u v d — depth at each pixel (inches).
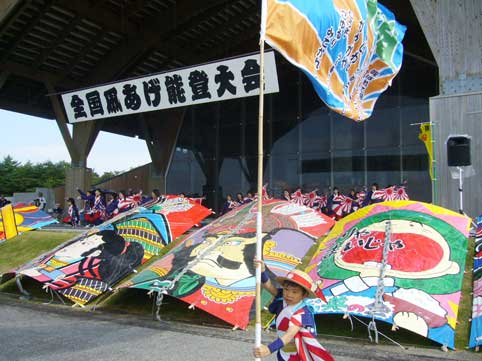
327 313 211.3
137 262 326.6
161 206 400.5
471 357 181.2
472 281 242.7
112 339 223.0
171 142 824.3
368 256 241.8
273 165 729.0
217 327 237.5
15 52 669.3
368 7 255.1
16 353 203.8
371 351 191.3
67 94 519.5
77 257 335.0
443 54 364.5
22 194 942.4
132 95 486.6
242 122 766.5
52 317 272.8
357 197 522.9
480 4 354.3
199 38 751.1
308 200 575.2
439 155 356.5
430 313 198.8
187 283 254.2
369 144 653.9
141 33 690.8
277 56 718.5
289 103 725.3
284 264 275.0
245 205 385.1
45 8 593.9
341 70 213.5
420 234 249.9
